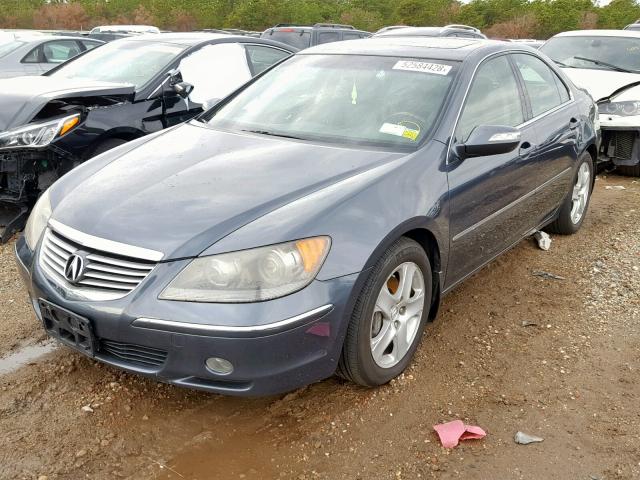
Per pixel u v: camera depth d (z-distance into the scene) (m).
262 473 2.63
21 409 2.98
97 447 2.75
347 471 2.64
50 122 5.16
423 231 3.21
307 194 2.91
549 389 3.21
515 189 4.03
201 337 2.52
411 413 3.01
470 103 3.73
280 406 3.05
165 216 2.79
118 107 5.63
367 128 3.58
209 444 2.80
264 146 3.49
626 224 5.80
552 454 2.74
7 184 5.19
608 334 3.77
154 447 2.77
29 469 2.60
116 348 2.75
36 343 3.57
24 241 3.24
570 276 4.59
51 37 11.23
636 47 8.57
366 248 2.79
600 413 3.03
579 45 9.00
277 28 14.90
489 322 3.90
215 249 2.60
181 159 3.38
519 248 5.11
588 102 5.37
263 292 2.55
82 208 2.98
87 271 2.76
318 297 2.63
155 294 2.58
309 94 3.97
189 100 6.14
